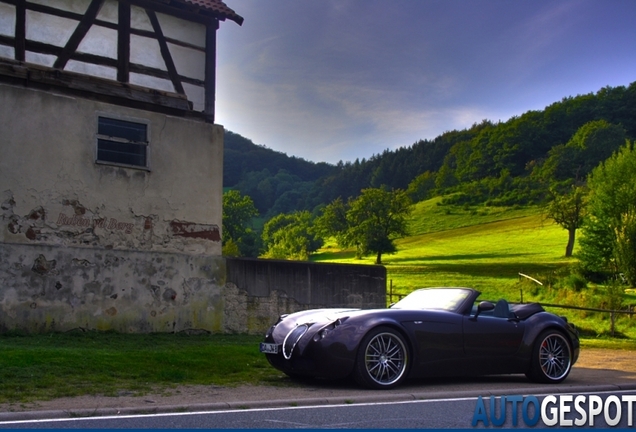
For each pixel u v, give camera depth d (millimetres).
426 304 8711
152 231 13703
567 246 80062
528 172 184000
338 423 5562
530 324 8641
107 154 13336
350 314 7805
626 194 57125
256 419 5664
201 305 13992
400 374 7695
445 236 108375
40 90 12594
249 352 10320
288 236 115125
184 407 6086
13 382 6996
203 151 14562
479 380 8836
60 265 12375
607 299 28844
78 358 8453
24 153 12297
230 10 14992
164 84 14234
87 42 13312
